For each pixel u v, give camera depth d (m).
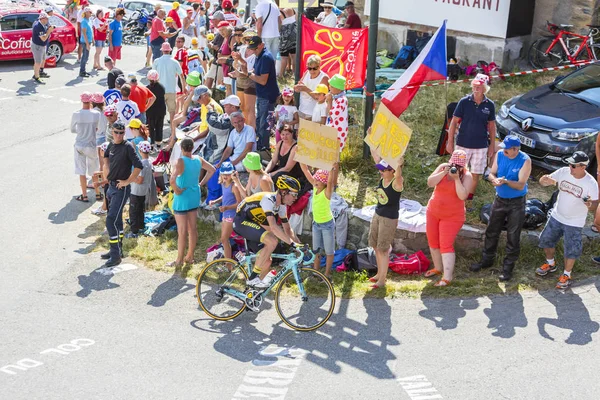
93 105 11.73
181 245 9.65
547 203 9.63
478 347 7.49
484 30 15.73
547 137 10.45
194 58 15.35
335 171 9.58
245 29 13.94
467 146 9.70
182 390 6.78
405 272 9.27
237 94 12.42
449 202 8.66
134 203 10.54
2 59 19.81
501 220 8.80
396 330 7.92
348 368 7.19
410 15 16.97
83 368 7.16
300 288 8.13
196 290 8.37
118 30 20.08
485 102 9.62
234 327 8.13
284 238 7.95
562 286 8.54
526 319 7.98
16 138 14.66
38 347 7.59
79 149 11.59
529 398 6.58
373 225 8.77
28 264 9.68
